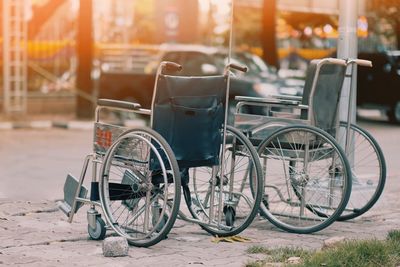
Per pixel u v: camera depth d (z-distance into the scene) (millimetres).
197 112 7578
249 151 7930
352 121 10094
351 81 9414
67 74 25953
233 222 8172
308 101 8422
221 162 7848
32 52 25656
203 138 7664
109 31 27984
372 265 6527
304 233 8258
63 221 8727
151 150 7410
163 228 7410
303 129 8211
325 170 8445
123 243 7148
